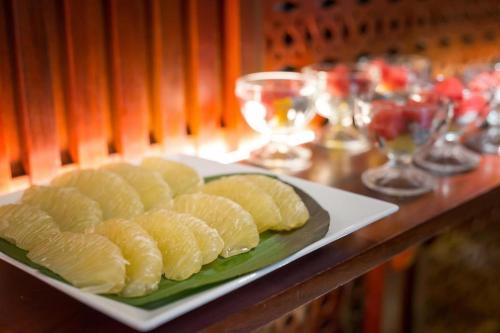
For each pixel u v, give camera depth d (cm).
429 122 79
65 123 78
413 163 88
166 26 82
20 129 75
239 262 61
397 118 79
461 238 125
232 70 89
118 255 57
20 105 74
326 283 64
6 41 73
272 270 61
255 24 90
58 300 60
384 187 79
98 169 70
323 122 103
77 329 57
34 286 62
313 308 106
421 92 88
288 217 65
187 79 87
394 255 70
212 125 89
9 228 62
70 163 79
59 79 77
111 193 67
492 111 98
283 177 76
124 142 81
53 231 62
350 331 113
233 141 91
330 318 109
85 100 78
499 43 134
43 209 65
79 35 76
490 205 81
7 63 73
